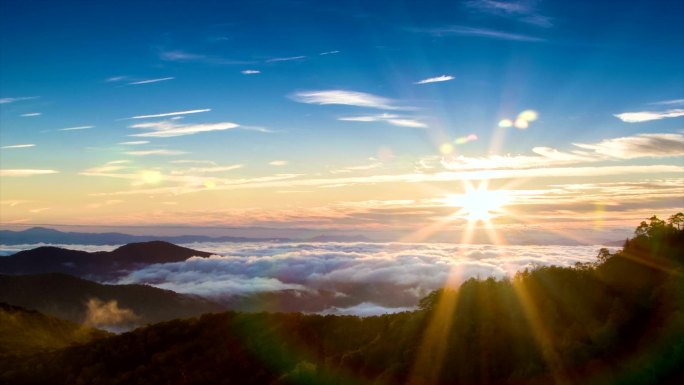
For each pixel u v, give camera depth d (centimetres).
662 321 3812
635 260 4688
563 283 4734
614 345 3838
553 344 4131
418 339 4812
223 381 6191
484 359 4250
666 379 3444
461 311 4862
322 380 5053
